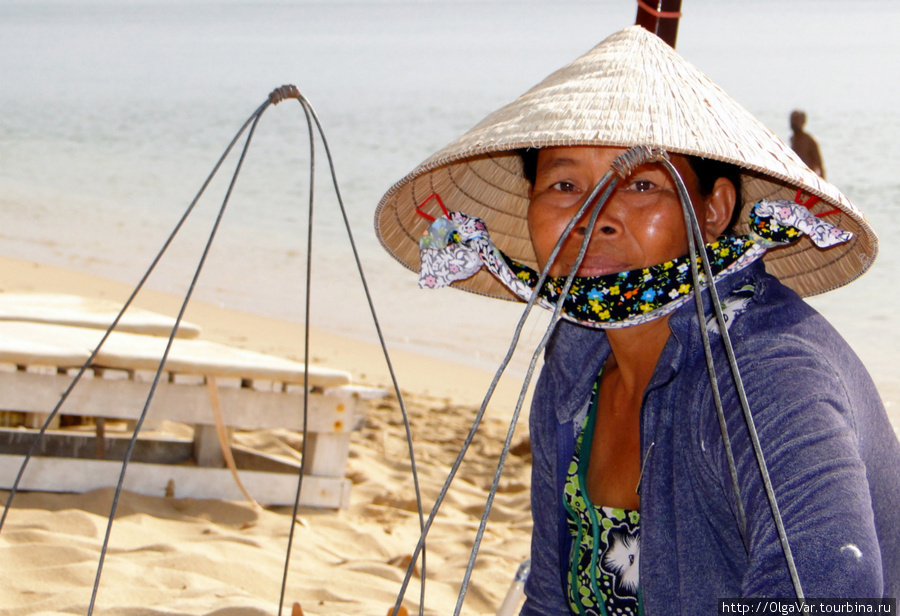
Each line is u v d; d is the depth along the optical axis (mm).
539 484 1725
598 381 1658
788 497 1197
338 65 34031
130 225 12625
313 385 4023
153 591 2951
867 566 1133
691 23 44531
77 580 2980
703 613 1354
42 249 11133
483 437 5555
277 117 21828
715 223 1572
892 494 1356
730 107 1547
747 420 1104
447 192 1938
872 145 15242
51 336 4145
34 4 124125
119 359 3744
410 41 46812
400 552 3727
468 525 4102
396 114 21625
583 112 1466
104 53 43156
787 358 1297
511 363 7473
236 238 11789
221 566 3207
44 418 4422
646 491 1420
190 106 24766
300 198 13930
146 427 4875
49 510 3561
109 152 18578
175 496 3885
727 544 1349
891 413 5891
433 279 1759
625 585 1545
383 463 4992
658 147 1191
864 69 25328
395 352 7699
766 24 43688
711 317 1408
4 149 18766
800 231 1432
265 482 4008
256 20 76875
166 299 9125
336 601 3100
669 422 1414
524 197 1954
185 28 66125
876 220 10875
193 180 15727
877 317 7770
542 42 43844
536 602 1742
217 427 3883
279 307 8977
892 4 61219
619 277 1459
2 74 32969
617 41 1634
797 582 1053
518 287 1680
